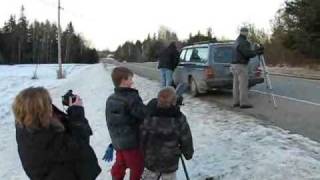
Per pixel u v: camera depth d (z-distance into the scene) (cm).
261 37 6272
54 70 6606
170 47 1586
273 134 945
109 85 2478
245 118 1159
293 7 4656
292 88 1898
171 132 612
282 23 5209
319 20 4384
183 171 785
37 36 13662
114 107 638
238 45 1315
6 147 1246
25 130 426
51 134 429
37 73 5900
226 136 964
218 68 1595
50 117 430
